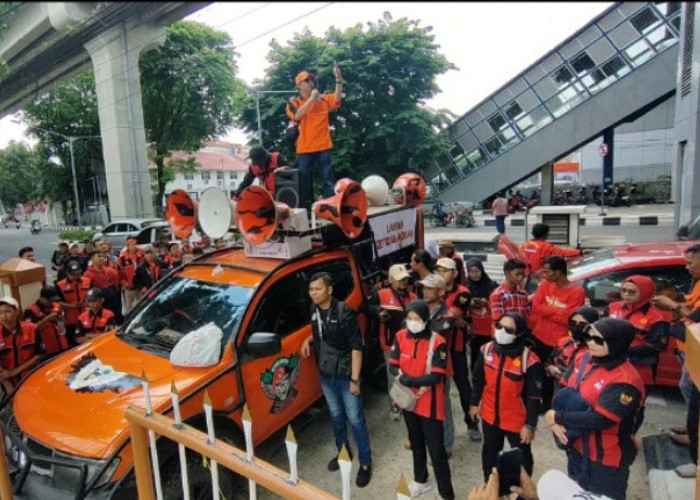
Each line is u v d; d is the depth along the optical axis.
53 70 15.94
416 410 3.25
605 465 2.59
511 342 2.99
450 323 3.59
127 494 2.62
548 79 22.67
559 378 3.47
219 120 27.88
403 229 5.52
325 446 4.14
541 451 3.96
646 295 3.52
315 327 3.55
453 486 3.52
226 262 4.30
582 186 32.00
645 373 3.56
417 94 21.67
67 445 2.72
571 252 6.19
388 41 19.97
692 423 3.41
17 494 2.80
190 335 3.30
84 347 3.90
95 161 33.81
